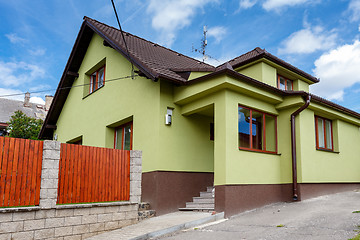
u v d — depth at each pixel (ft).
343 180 40.68
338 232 19.77
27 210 21.09
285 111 35.22
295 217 25.35
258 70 40.04
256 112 33.50
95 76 50.21
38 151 22.48
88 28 48.55
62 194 23.29
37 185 22.03
